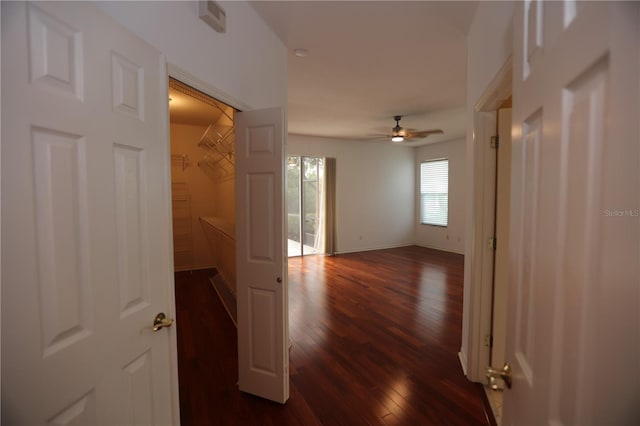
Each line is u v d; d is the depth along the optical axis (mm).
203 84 1640
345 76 3359
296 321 3373
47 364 804
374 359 2586
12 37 717
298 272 5555
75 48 882
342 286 4684
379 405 2021
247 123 2041
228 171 4621
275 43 2490
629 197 418
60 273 842
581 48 524
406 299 4086
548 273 646
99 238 971
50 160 812
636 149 406
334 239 7203
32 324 768
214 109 4223
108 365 1007
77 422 896
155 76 1261
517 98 865
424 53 2795
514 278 857
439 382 2260
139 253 1160
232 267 3932
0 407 707
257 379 2104
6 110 708
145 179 1199
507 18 1508
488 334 2207
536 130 732
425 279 5062
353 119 5262
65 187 856
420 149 8172
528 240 769
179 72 1453
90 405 940
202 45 1636
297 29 2410
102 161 982
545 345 652
